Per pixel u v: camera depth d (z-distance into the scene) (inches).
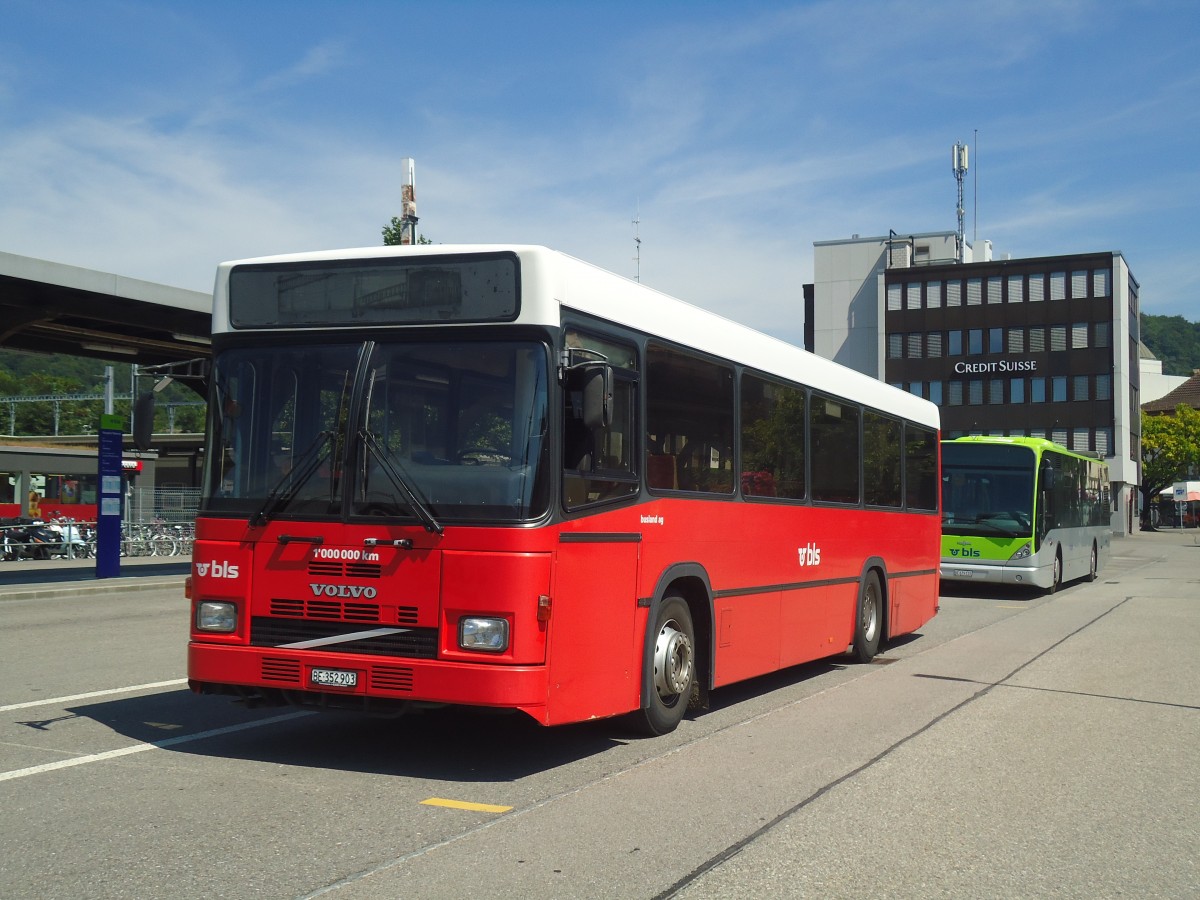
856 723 358.3
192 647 278.4
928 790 270.8
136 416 305.0
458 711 263.3
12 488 1658.5
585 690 278.5
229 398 283.9
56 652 501.0
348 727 331.9
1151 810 256.5
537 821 234.1
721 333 363.6
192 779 264.8
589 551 279.0
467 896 186.5
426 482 263.4
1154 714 382.6
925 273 3095.5
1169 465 3673.7
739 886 196.2
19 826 223.5
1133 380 3339.1
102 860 202.2
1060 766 300.5
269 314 283.4
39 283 828.0
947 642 598.5
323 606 267.4
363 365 272.1
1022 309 3006.9
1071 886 201.8
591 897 188.1
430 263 272.5
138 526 1454.2
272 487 275.7
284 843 213.8
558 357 267.4
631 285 309.4
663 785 269.4
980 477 900.6
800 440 428.5
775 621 400.2
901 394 562.9
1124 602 872.9
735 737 332.5
